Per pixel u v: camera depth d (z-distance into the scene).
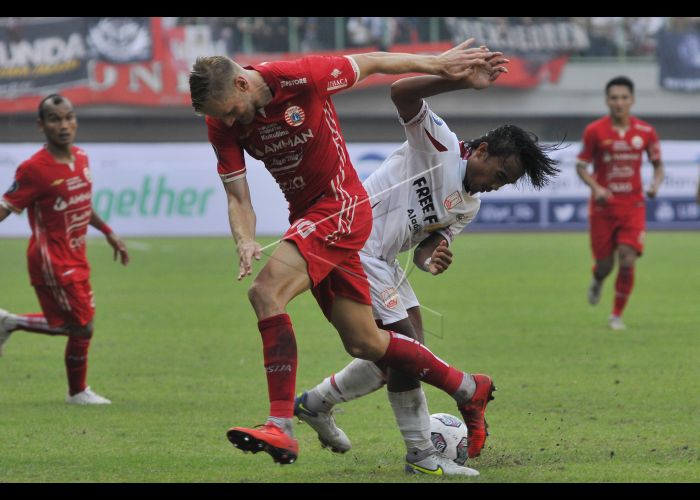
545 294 40.28
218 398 21.45
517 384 22.56
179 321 33.44
